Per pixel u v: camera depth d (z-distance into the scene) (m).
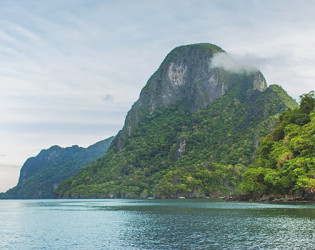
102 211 115.56
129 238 51.19
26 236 56.66
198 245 43.62
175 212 97.75
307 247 40.41
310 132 118.94
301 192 112.75
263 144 156.12
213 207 112.44
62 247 45.75
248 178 132.38
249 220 66.44
